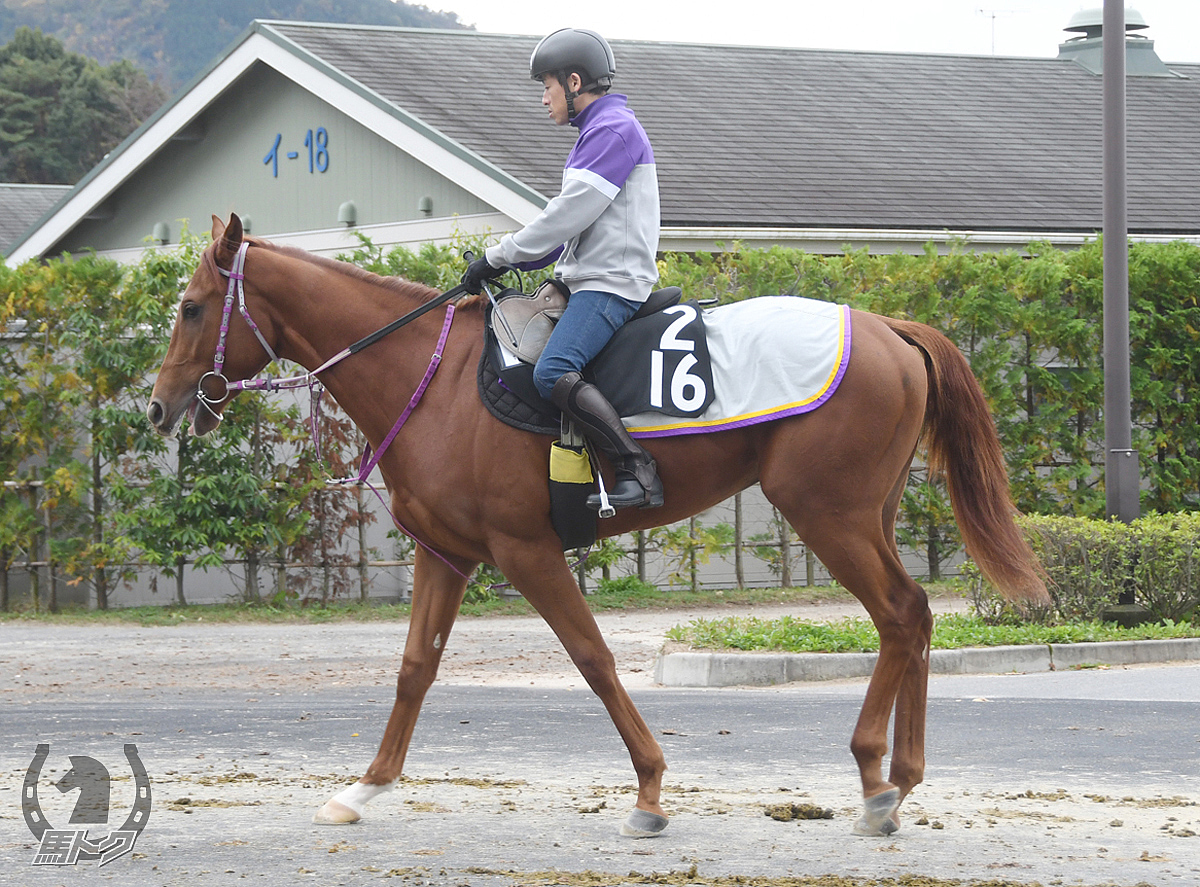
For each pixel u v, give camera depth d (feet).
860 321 20.49
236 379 21.94
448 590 21.34
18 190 140.67
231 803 22.11
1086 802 22.06
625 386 20.20
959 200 70.59
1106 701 32.17
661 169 67.87
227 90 76.48
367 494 54.70
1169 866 18.10
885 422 19.81
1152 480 61.26
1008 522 20.75
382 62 73.15
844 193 68.85
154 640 45.85
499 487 20.04
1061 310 59.82
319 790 23.09
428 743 27.61
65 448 53.31
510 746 27.30
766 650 37.73
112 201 84.02
